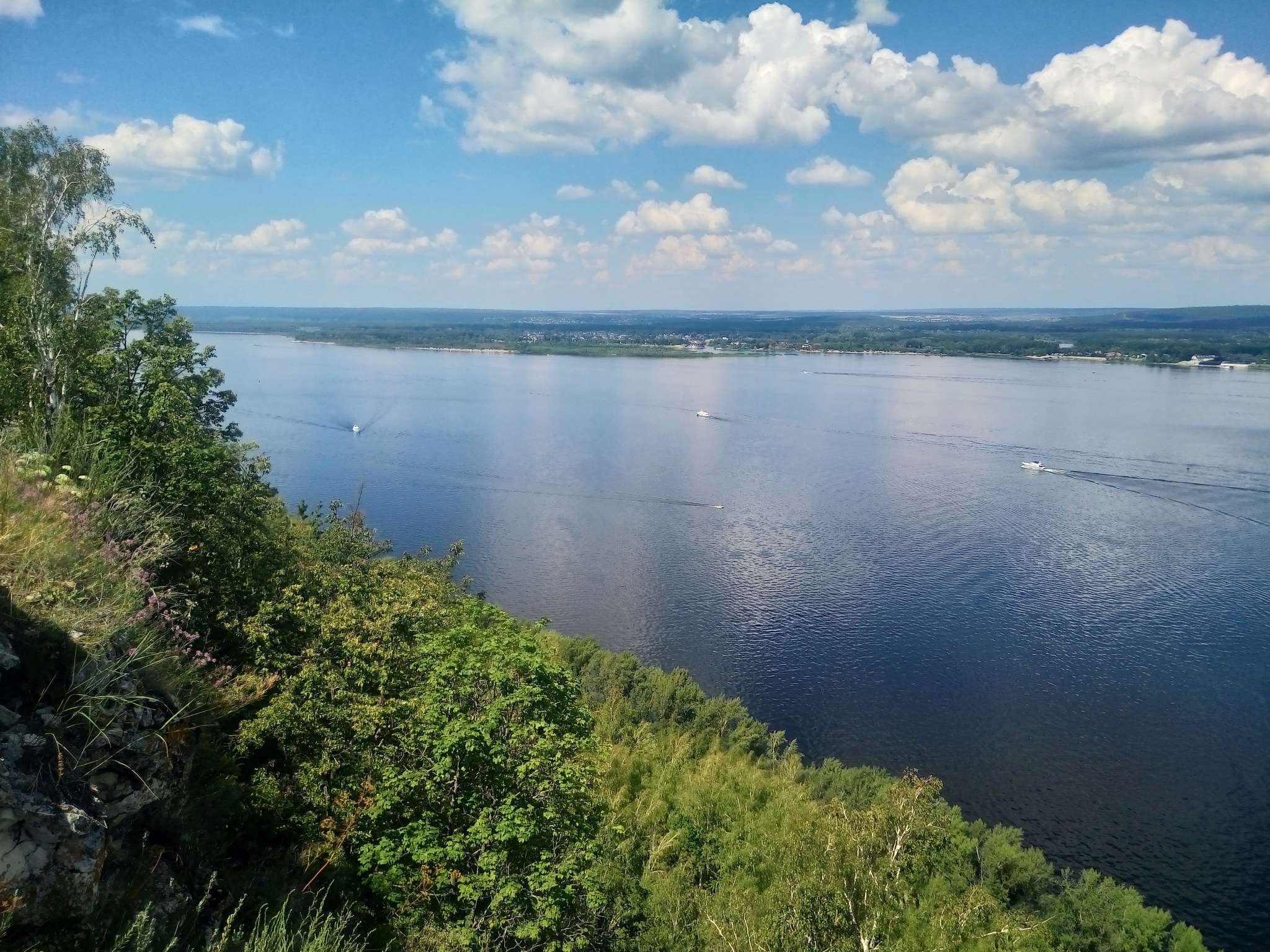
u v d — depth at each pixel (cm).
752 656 6612
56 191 2941
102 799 1045
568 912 1845
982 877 3509
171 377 2731
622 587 7869
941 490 11406
